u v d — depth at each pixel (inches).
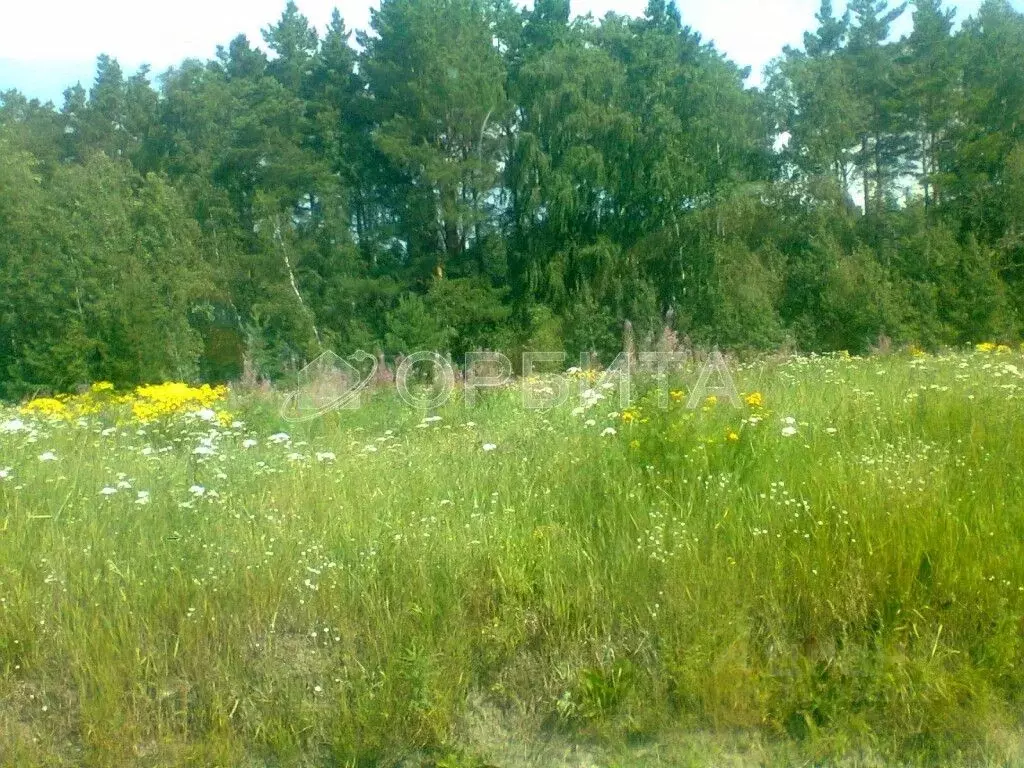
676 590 177.5
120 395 582.6
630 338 469.7
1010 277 1299.2
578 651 171.2
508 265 1619.1
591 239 1524.4
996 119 1535.4
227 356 1419.8
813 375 420.5
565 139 1547.7
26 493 232.5
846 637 172.9
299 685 163.5
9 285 1093.8
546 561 186.1
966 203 1398.9
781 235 1391.5
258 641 171.6
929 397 301.0
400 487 237.8
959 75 1561.3
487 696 166.2
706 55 1676.9
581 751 158.4
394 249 1656.0
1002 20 1651.1
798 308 1198.9
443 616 173.5
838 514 195.8
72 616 172.2
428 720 157.1
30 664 165.8
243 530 203.6
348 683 162.4
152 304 1158.3
